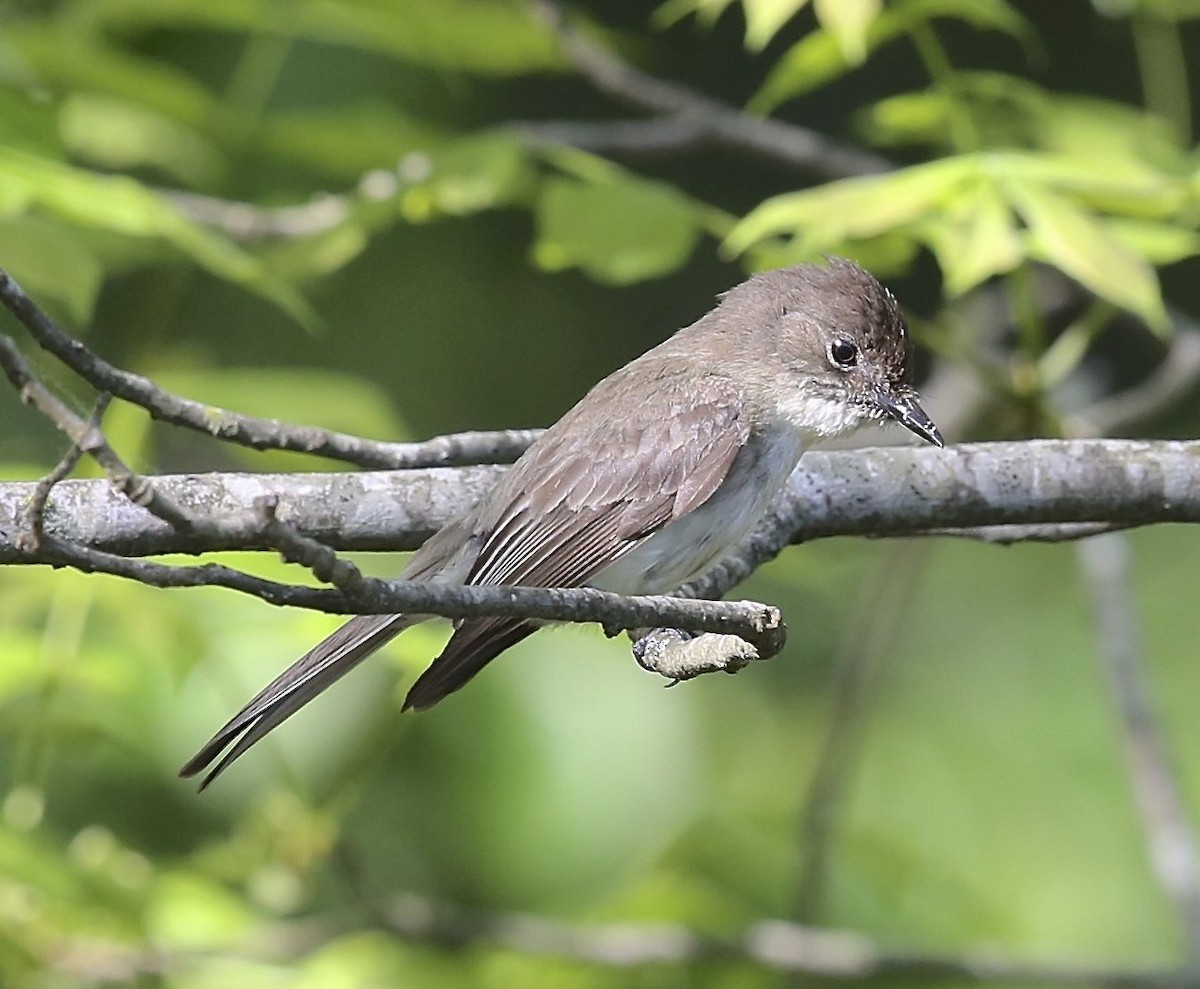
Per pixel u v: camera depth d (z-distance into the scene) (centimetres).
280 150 1189
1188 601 1495
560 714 1245
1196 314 1562
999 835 1366
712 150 1382
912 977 1098
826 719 1352
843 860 1198
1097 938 1312
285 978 1016
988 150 1059
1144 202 941
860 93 1557
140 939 997
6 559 693
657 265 964
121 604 958
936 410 1262
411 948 1135
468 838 1245
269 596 554
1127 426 1287
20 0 1297
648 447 868
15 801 977
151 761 1127
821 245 895
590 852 1230
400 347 1469
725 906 1126
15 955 973
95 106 1209
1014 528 927
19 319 579
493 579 845
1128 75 1509
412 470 859
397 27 1191
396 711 1066
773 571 1070
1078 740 1410
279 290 912
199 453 1176
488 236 1480
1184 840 1159
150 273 1362
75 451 530
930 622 1485
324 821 1061
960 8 1010
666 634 749
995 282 1447
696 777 1247
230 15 1191
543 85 1489
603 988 1150
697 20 1553
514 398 1478
